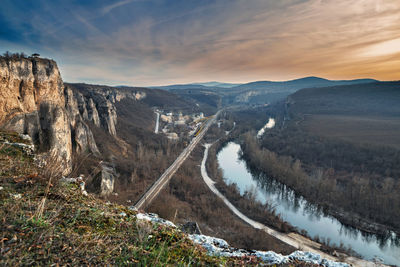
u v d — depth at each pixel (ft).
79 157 176.45
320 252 150.82
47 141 151.64
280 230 177.37
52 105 164.76
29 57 160.15
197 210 186.29
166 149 363.35
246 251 22.53
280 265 19.98
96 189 143.13
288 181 262.88
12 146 29.55
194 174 280.92
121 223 18.66
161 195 196.44
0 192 16.83
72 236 14.35
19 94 142.82
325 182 238.48
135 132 397.80
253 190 258.78
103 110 320.09
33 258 11.23
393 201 192.95
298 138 422.00
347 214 202.08
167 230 20.16
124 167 237.45
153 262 13.93
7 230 12.52
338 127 519.19
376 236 176.96
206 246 21.31
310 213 213.25
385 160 290.76
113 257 13.46
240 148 449.06
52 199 18.88
